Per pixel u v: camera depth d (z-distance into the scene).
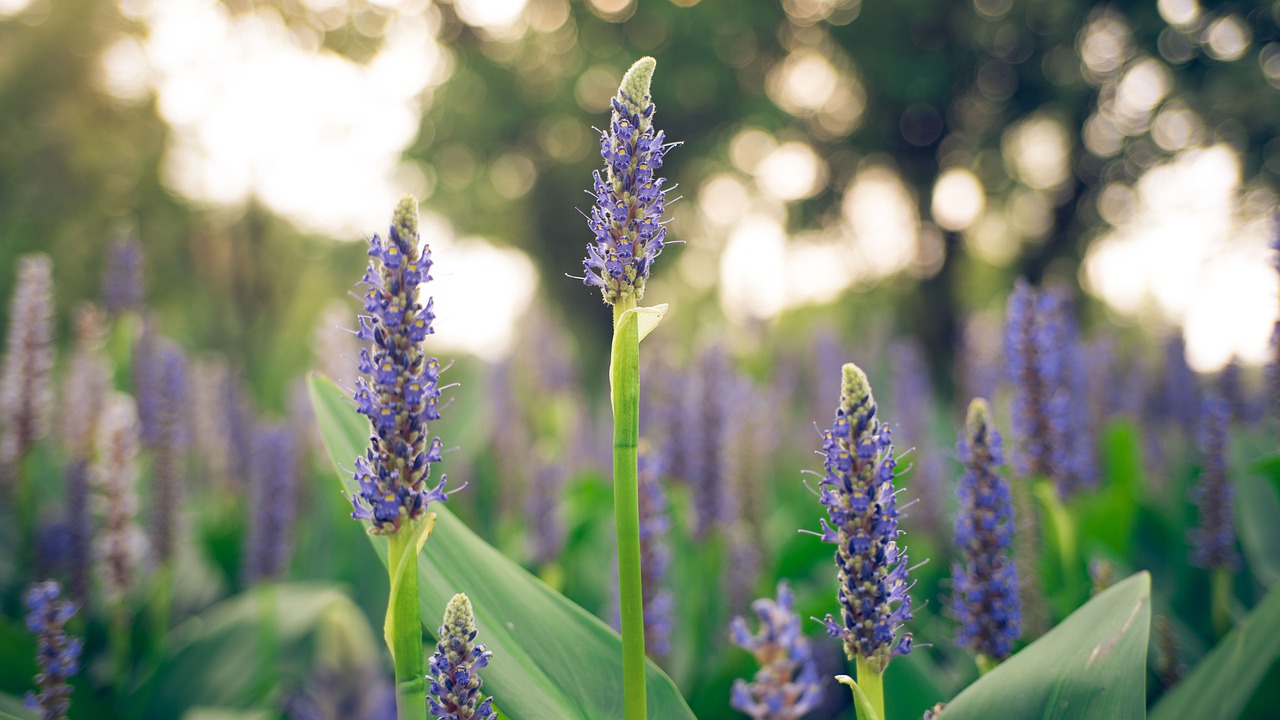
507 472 1.76
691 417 1.24
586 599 1.38
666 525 0.94
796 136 6.92
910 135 6.69
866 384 0.69
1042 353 0.98
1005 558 0.78
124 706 1.09
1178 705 0.73
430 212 7.39
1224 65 5.56
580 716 0.73
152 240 5.57
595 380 5.47
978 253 6.91
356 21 6.54
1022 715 0.68
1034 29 5.98
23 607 1.23
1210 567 1.05
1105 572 0.87
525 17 7.29
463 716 0.67
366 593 1.34
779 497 1.95
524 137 7.44
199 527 1.74
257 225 5.49
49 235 5.20
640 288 0.70
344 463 0.73
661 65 6.71
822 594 1.03
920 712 0.91
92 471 1.23
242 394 2.04
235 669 1.13
